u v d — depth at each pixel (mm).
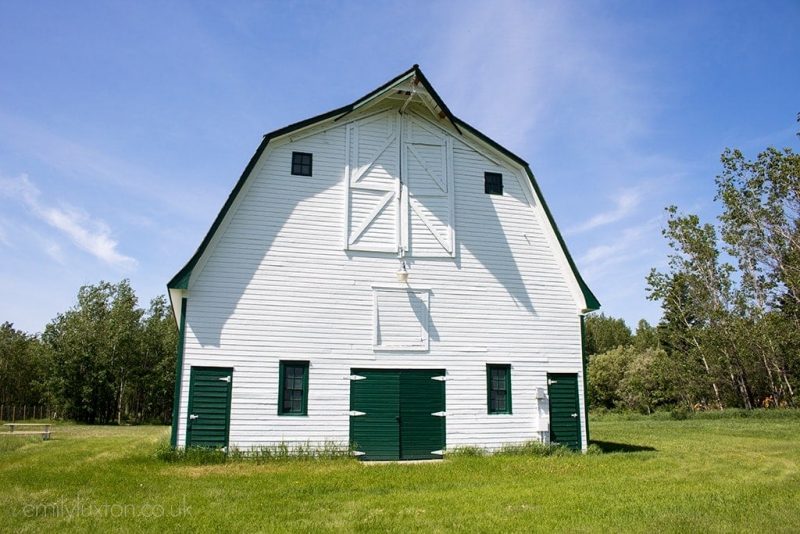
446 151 19000
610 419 42469
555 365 18609
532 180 19453
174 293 16375
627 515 8953
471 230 18688
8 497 10109
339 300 17141
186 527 8172
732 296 45062
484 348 18031
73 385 55844
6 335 65125
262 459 15523
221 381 15906
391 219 18047
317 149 17891
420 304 17766
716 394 47188
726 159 41562
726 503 9766
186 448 15398
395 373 17141
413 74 18078
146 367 61281
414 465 15047
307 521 8609
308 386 16469
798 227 38594
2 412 59219
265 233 16969
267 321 16500
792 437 23062
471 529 8164
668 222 47625
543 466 14516
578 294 19141
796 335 38625
